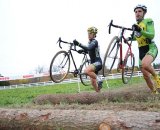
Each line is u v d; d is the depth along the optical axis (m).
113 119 3.94
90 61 8.00
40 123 4.73
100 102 7.24
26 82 25.48
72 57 7.80
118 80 17.92
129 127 3.73
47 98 8.27
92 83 8.00
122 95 7.32
